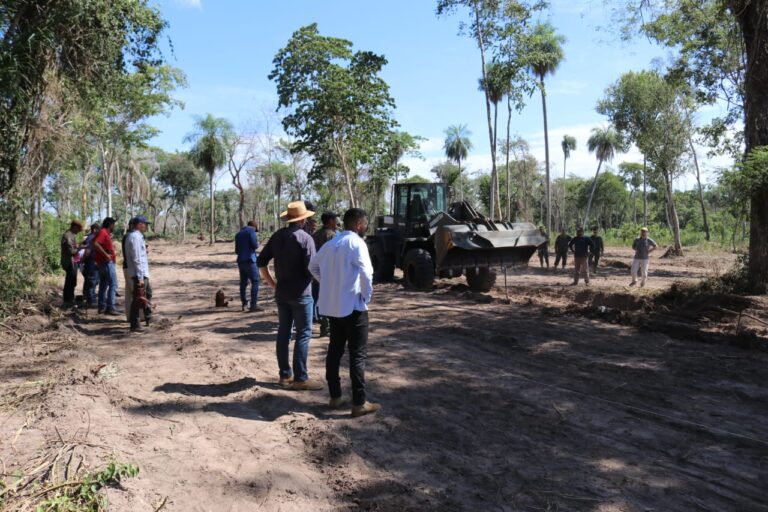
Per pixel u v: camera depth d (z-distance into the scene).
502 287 13.97
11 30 8.73
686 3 13.25
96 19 9.62
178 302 12.00
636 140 27.64
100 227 10.17
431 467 3.67
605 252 32.56
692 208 65.62
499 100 28.20
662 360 6.30
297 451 3.91
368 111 23.09
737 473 3.56
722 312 8.26
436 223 13.20
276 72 22.91
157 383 5.36
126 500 3.03
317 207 34.66
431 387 5.42
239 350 6.91
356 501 3.22
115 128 26.53
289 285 5.23
